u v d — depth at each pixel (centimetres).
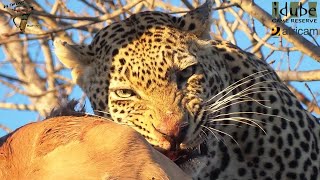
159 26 956
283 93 1034
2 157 561
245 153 980
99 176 543
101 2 1312
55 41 977
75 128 570
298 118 1023
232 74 998
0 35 1275
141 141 562
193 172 866
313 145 1027
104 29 977
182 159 866
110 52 940
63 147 557
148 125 883
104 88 931
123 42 941
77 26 1148
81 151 553
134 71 917
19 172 551
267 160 990
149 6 1322
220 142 963
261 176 992
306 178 1010
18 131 584
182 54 933
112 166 548
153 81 911
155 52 927
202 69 941
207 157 940
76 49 968
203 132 900
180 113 885
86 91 962
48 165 550
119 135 560
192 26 973
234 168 980
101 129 565
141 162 552
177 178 571
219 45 1017
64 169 546
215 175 967
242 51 1023
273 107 1000
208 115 918
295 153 1002
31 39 1198
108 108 926
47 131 572
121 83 918
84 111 654
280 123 998
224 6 1147
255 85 998
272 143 991
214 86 952
